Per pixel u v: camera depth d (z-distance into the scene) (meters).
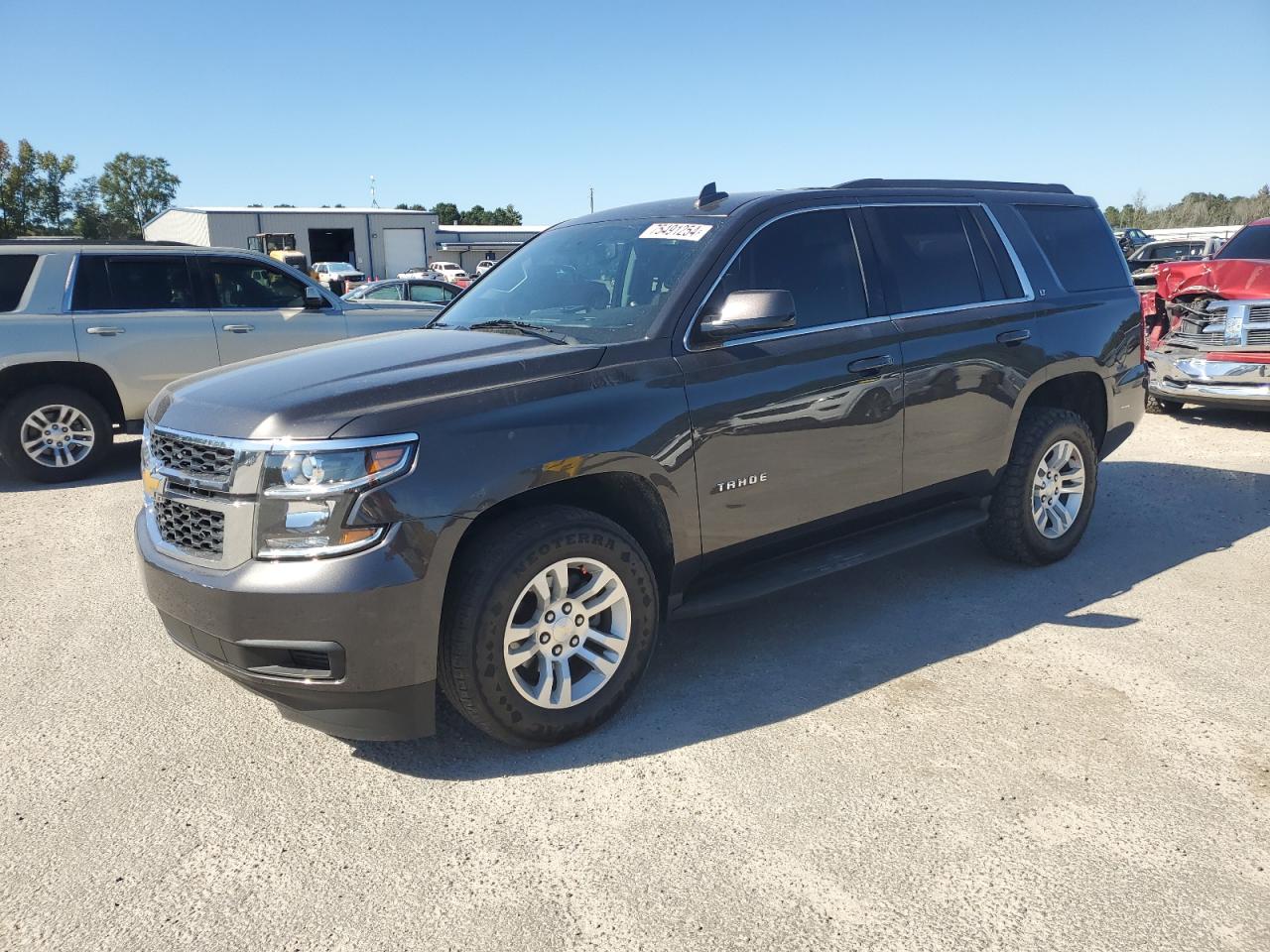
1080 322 4.96
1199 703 3.58
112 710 3.69
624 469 3.30
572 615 3.27
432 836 2.84
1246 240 9.29
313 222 55.03
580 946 2.36
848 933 2.39
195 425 3.08
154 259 8.07
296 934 2.43
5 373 7.42
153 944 2.40
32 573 5.31
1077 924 2.41
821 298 4.02
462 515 2.96
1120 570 5.05
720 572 3.79
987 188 4.99
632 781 3.11
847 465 4.00
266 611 2.83
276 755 3.34
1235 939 2.35
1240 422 9.24
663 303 3.63
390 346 3.70
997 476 4.69
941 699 3.63
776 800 2.98
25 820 2.96
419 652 2.95
